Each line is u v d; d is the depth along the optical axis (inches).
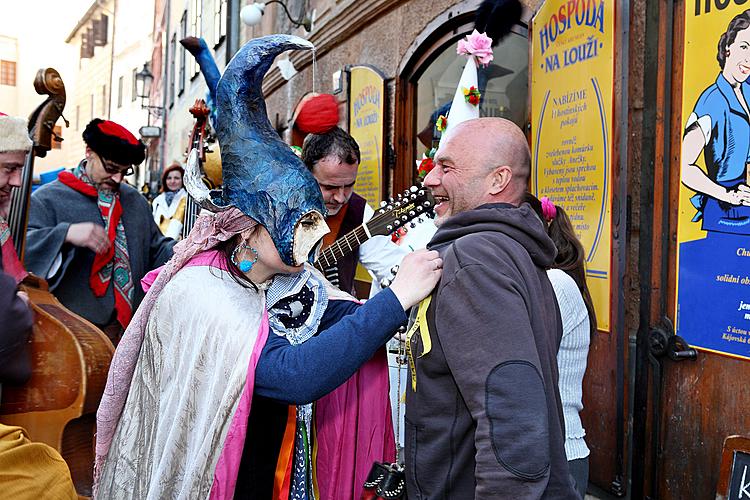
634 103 117.1
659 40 110.5
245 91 57.5
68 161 1200.2
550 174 136.2
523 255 54.2
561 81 131.9
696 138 103.8
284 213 56.7
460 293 51.6
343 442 68.8
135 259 128.5
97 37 1062.4
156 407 61.4
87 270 122.3
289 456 63.2
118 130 124.2
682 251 106.6
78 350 92.4
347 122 248.5
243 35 431.2
